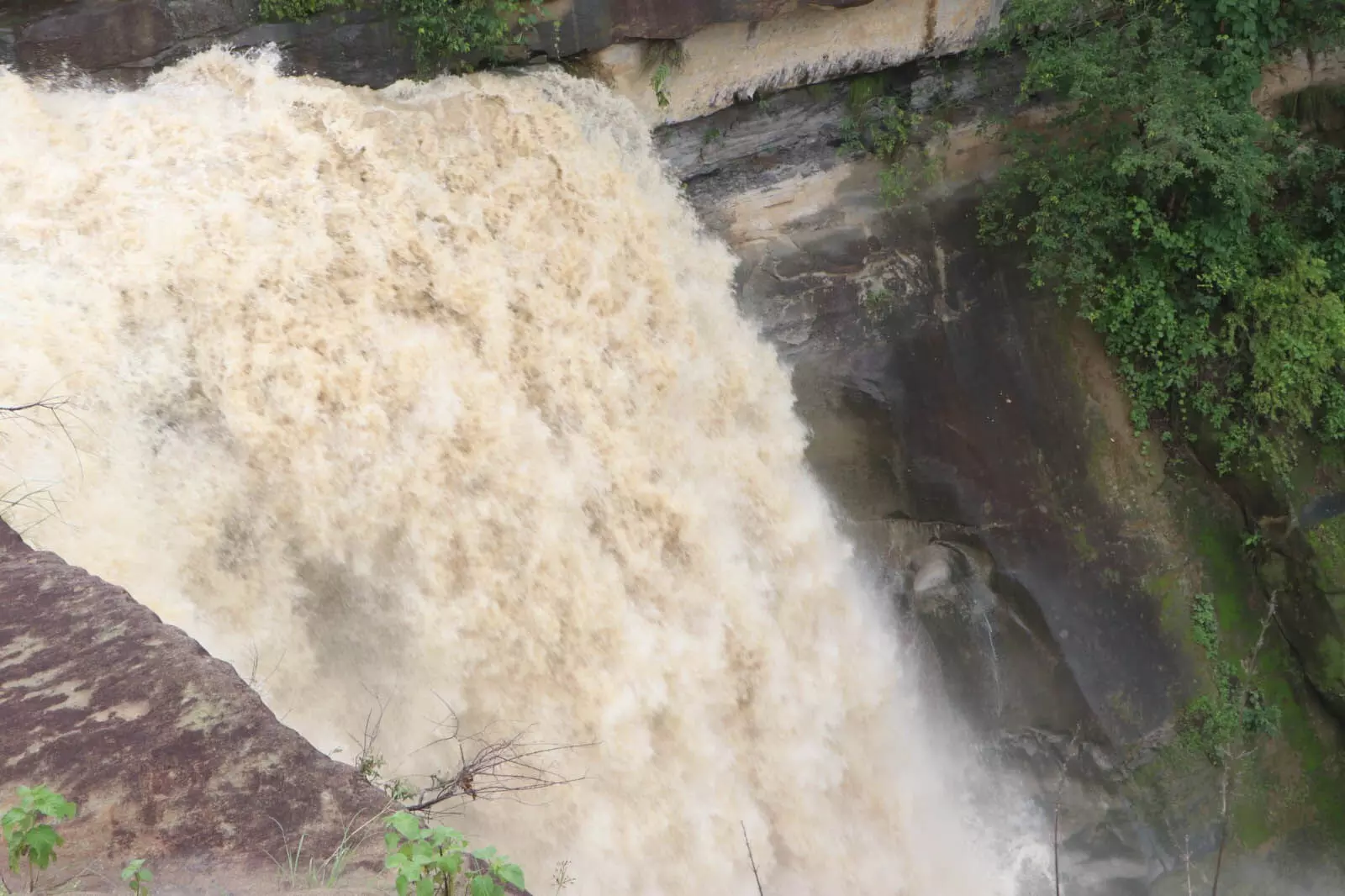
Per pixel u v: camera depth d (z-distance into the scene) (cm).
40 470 1143
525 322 1538
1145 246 1862
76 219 1312
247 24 1488
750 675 1598
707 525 1593
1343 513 1883
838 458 1836
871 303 1855
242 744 602
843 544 1833
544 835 1330
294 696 1220
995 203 1861
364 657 1284
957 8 1839
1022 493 1873
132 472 1207
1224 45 1759
